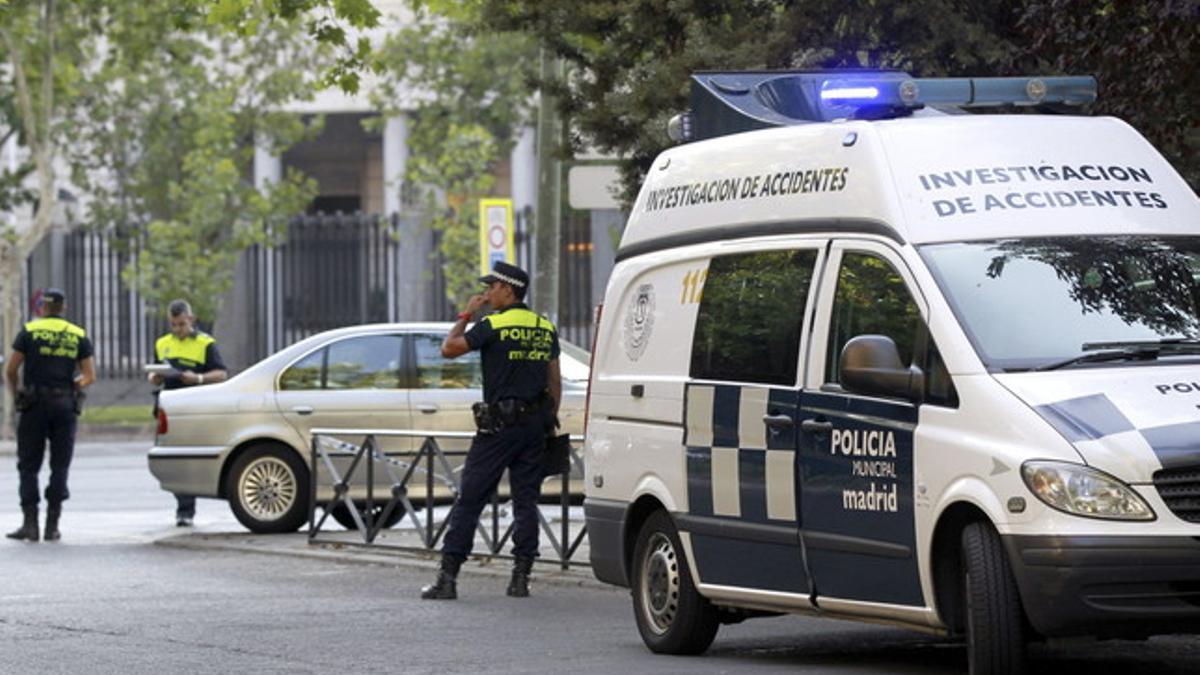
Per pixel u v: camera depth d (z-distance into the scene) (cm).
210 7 4141
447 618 2848
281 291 9806
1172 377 1959
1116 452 1870
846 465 2128
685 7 3353
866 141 2198
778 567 2241
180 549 4009
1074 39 2861
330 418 4222
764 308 2295
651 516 2477
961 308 2041
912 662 2361
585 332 9538
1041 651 2469
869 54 3278
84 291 9675
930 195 2144
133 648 2516
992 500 1922
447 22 9281
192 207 8969
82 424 8294
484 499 3086
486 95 9531
